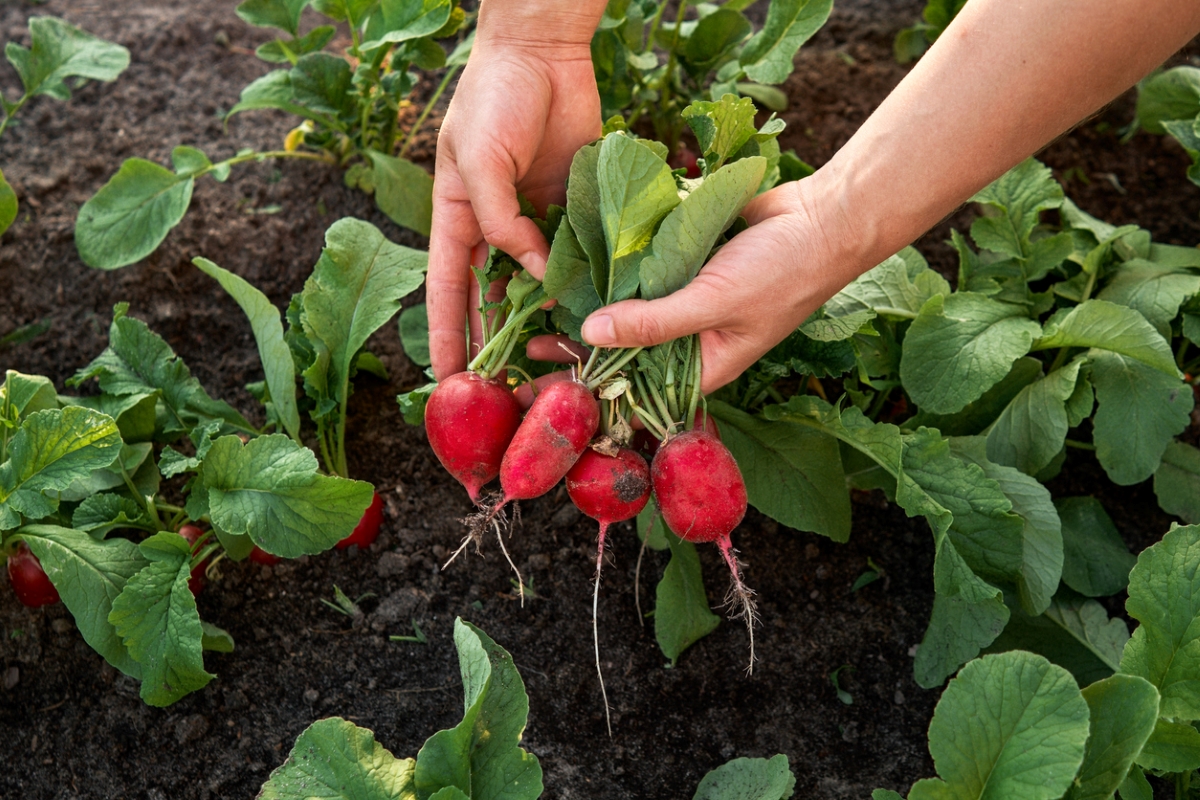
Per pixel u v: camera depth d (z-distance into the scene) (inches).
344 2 31.6
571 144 26.6
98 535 27.3
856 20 38.3
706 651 28.5
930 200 23.5
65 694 27.6
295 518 26.0
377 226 33.7
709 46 32.9
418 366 32.2
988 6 22.2
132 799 26.6
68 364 31.7
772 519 30.2
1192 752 23.5
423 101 36.4
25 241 32.9
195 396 29.3
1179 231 34.2
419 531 29.7
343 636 28.4
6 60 36.3
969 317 28.8
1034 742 22.5
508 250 25.2
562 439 24.3
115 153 34.7
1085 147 35.9
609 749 27.3
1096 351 29.0
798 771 27.1
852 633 28.7
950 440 28.6
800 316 24.8
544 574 29.3
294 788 24.0
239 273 32.9
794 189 24.5
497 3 25.0
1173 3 21.5
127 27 37.2
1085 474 30.8
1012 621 27.9
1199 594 23.7
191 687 26.2
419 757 24.0
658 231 23.6
